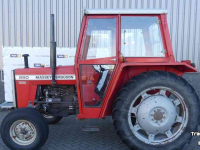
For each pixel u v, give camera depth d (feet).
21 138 10.44
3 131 10.24
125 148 11.30
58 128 14.39
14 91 11.81
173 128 10.84
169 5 22.62
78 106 11.76
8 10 22.52
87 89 10.71
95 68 10.61
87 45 10.53
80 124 15.28
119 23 10.29
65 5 22.72
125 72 10.68
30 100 11.80
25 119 10.20
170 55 10.34
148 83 9.90
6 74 19.36
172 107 10.19
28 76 11.68
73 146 11.53
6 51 19.25
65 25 22.91
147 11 10.25
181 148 10.27
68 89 12.06
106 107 10.50
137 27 10.49
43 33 22.95
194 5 22.56
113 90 10.20
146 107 10.12
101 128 14.43
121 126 10.04
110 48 10.50
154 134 10.42
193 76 22.65
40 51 19.62
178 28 22.80
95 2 22.68
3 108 19.70
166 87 9.98
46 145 11.64
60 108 12.07
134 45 10.50
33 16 22.74
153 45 10.53
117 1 22.63
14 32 22.79
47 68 11.87
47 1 22.59
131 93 9.93
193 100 10.11
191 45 22.91
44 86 12.14
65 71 11.55
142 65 9.84
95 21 10.44
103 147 11.43
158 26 10.44
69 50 20.07
